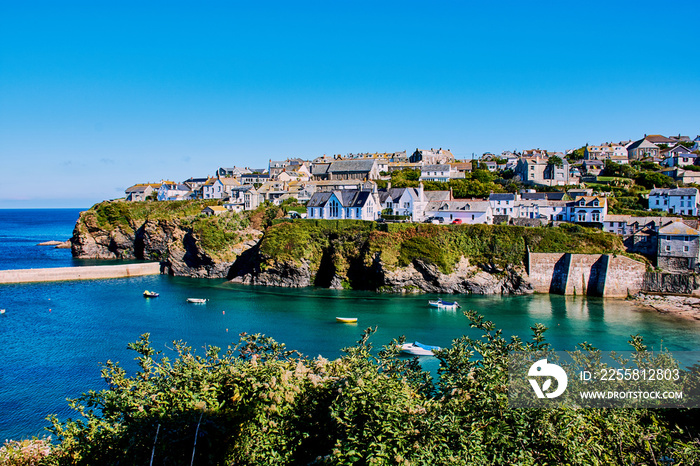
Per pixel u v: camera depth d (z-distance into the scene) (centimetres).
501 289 10881
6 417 4612
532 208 13512
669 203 13650
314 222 12262
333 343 6838
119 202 16762
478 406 1975
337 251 11606
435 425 1873
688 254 10544
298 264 11638
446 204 13150
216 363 2755
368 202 12625
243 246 13512
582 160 19112
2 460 2833
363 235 11612
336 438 2078
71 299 9844
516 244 11125
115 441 2270
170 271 13450
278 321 8094
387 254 10988
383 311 8931
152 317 8344
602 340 7112
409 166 19088
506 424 1909
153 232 15062
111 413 2358
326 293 10762
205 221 13375
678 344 6919
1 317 8312
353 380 2141
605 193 14512
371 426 1920
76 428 2591
